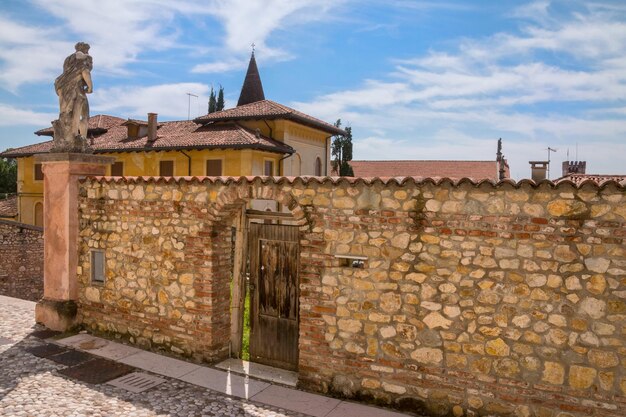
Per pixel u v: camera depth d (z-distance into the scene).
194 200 8.08
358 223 6.73
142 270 8.80
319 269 7.02
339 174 43.00
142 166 29.23
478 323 6.09
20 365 7.94
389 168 40.94
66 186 9.59
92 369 7.83
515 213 5.86
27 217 33.94
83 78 9.84
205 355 8.12
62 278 9.80
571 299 5.64
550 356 5.75
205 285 8.06
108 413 6.32
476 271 6.08
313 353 7.12
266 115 28.86
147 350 8.73
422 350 6.41
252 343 8.25
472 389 6.15
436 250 6.29
